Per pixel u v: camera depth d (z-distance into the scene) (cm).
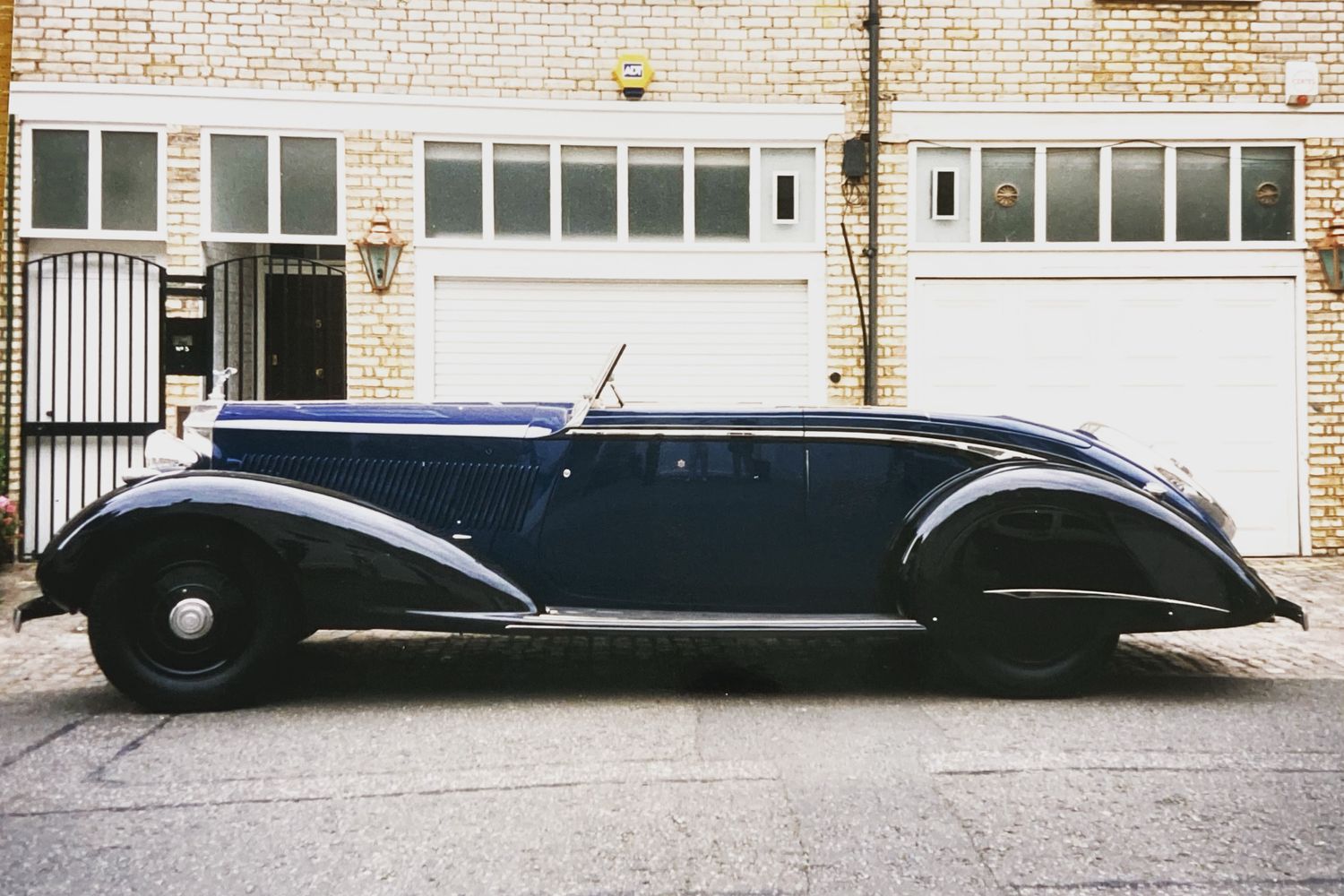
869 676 492
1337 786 333
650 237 858
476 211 848
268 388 877
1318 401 856
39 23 812
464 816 312
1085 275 857
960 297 859
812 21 850
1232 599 429
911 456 448
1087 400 859
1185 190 862
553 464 450
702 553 448
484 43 840
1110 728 399
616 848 289
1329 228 856
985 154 862
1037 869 274
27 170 812
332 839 296
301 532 416
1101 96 858
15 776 349
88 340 833
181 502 412
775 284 860
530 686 472
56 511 825
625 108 845
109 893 262
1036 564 430
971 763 356
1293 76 851
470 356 850
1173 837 293
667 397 859
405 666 513
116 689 455
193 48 823
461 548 435
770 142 853
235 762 364
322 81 831
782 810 315
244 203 833
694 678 488
